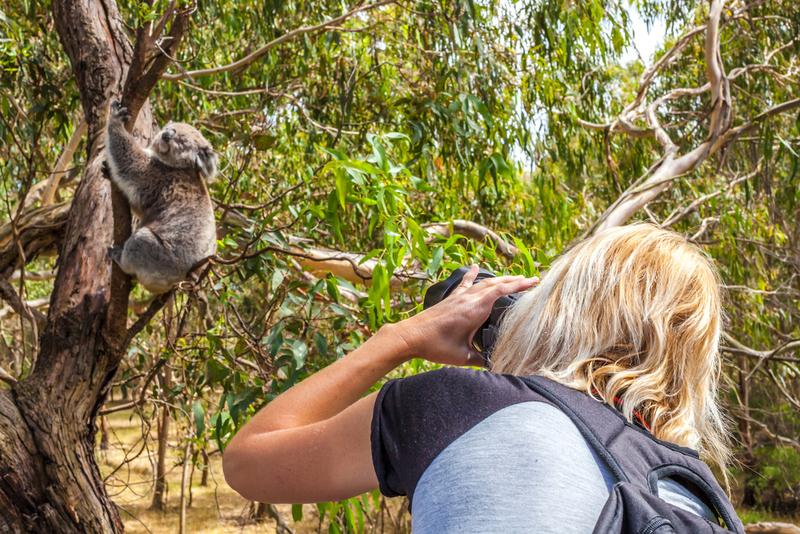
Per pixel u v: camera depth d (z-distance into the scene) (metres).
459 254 2.33
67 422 2.66
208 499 12.20
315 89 6.05
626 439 0.67
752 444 10.97
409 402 0.69
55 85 4.79
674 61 8.51
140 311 5.38
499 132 5.11
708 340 0.79
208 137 5.84
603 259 0.84
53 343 2.77
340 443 0.75
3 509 2.46
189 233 3.05
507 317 0.92
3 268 4.51
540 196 5.93
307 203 4.12
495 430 0.63
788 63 7.75
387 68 5.46
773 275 8.03
